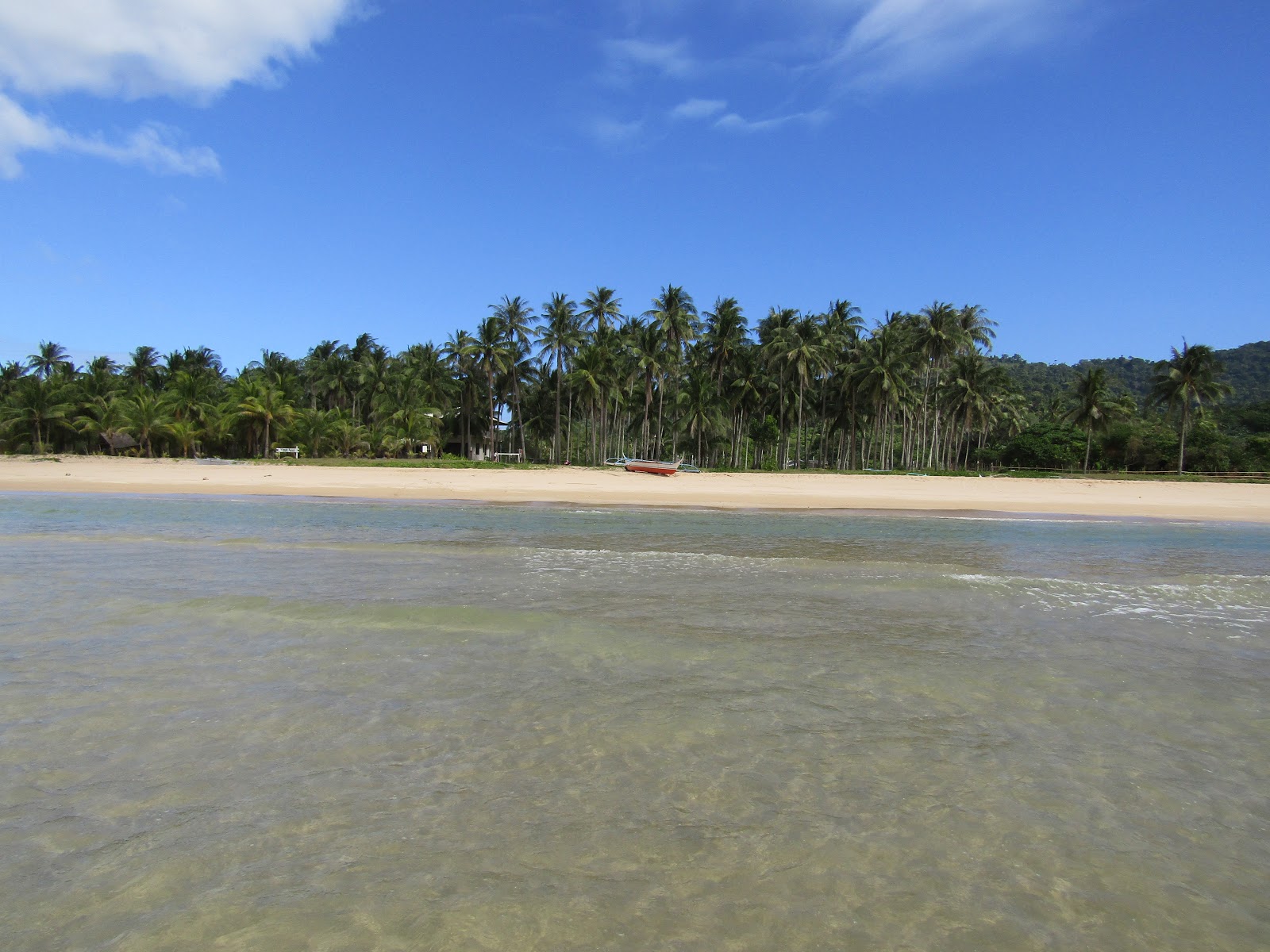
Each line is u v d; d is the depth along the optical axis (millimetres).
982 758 4879
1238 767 4816
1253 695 6195
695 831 3898
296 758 4664
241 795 4180
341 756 4699
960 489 36469
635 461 44531
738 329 62969
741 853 3699
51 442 54406
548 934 3062
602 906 3258
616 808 4113
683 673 6504
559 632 7723
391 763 4617
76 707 5422
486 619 8195
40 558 12031
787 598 9742
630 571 11672
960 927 3176
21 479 32219
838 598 9805
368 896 3297
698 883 3445
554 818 3996
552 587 10188
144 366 69250
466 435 69812
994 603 9719
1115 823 4086
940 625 8445
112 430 52469
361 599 9094
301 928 3068
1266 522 25359
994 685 6352
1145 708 5859
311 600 8992
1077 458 68000
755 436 67375
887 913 3258
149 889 3320
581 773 4539
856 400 64625
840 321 66812
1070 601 9898
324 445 57406
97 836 3738
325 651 6906
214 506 23188
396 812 4023
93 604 8625
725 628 8070
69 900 3236
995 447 76312
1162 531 21141
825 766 4707
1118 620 8891
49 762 4535
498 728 5191
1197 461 65188
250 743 4855
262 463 47844
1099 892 3447
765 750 4926
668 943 3018
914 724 5422
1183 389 60125
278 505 23906
